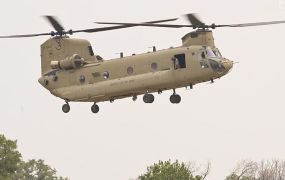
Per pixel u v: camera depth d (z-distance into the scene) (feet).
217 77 588.50
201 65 582.76
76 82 618.03
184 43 593.42
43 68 637.71
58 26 627.87
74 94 616.80
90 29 607.37
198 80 587.68
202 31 590.55
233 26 582.76
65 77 622.54
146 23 573.33
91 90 610.65
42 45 636.89
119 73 602.44
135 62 598.75
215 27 591.37
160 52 593.42
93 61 622.54
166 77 588.50
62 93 622.54
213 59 582.76
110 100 616.39
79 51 626.23
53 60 633.61
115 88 602.03
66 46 629.10
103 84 606.55
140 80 594.24
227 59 587.68
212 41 591.78
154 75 590.55
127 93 603.67
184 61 586.45
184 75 586.04
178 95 600.39
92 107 622.54
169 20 586.04
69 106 626.23
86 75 614.75
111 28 597.93
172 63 588.50
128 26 592.19
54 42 632.38
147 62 595.06
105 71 607.78
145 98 597.52
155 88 595.88
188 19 590.55
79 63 617.62
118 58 605.31
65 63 619.67
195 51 585.63
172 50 590.55
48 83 629.10
